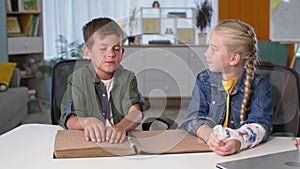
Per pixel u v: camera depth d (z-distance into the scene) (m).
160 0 4.93
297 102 1.53
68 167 0.96
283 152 1.03
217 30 1.26
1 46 4.40
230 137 1.10
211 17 4.88
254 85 1.32
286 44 4.29
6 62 4.30
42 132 1.29
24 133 1.28
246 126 1.19
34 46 4.78
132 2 4.94
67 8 5.02
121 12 4.97
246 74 1.30
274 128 1.54
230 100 1.28
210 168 0.96
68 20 5.03
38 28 4.89
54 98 1.68
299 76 1.57
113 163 0.98
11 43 4.49
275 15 4.24
